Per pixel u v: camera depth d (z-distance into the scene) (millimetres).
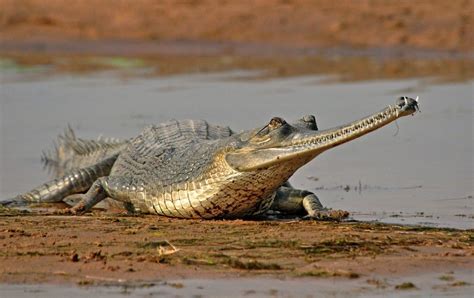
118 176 38844
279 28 115062
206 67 94688
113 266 26906
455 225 34406
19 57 104125
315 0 120250
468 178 44188
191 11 121688
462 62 94625
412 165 47594
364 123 30266
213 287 25000
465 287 25266
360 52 104375
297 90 75938
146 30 118250
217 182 33688
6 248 29125
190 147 36250
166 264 27172
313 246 29422
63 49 110312
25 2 126500
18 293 24484
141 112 66625
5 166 49750
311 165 48438
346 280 25812
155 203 35875
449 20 110750
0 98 74438
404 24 111125
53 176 47219
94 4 125438
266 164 32500
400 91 73812
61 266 26938
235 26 116938
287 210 37375
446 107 65750
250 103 69438
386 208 38000
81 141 48688
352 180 44438
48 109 68688
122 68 94750
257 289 24875
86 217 35438
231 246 29469
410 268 27016
